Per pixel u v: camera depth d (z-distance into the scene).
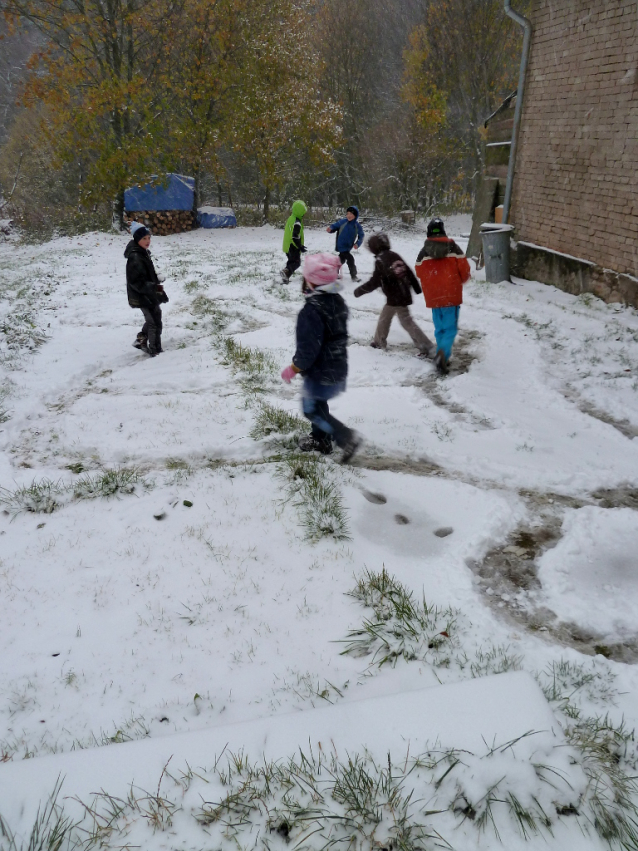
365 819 2.01
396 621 3.22
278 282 11.77
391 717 2.33
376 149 29.06
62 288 12.21
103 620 3.31
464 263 6.73
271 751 2.23
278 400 6.34
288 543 3.95
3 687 2.87
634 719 2.61
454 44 27.19
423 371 7.13
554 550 3.91
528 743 2.20
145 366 7.48
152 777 2.13
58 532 4.13
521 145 12.00
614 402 6.13
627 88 8.94
